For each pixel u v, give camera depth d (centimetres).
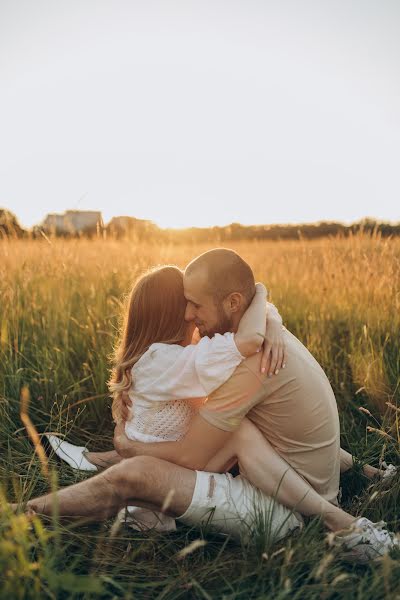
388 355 353
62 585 149
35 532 190
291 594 176
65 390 321
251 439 206
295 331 412
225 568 185
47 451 282
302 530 198
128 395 221
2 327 361
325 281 486
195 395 204
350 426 301
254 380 198
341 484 251
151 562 196
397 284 430
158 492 195
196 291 208
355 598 171
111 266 499
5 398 299
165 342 216
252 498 203
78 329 387
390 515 223
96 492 194
